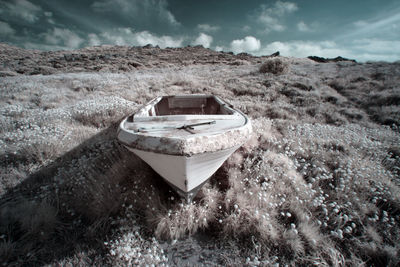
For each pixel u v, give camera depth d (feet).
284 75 41.75
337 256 7.16
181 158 6.86
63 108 22.62
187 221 8.18
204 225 8.24
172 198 9.00
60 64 92.89
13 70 73.46
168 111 18.45
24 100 28.17
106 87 35.83
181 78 41.29
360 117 22.70
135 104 24.58
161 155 7.13
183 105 18.58
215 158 7.97
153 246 7.24
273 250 7.51
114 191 9.71
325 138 16.01
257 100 28.84
